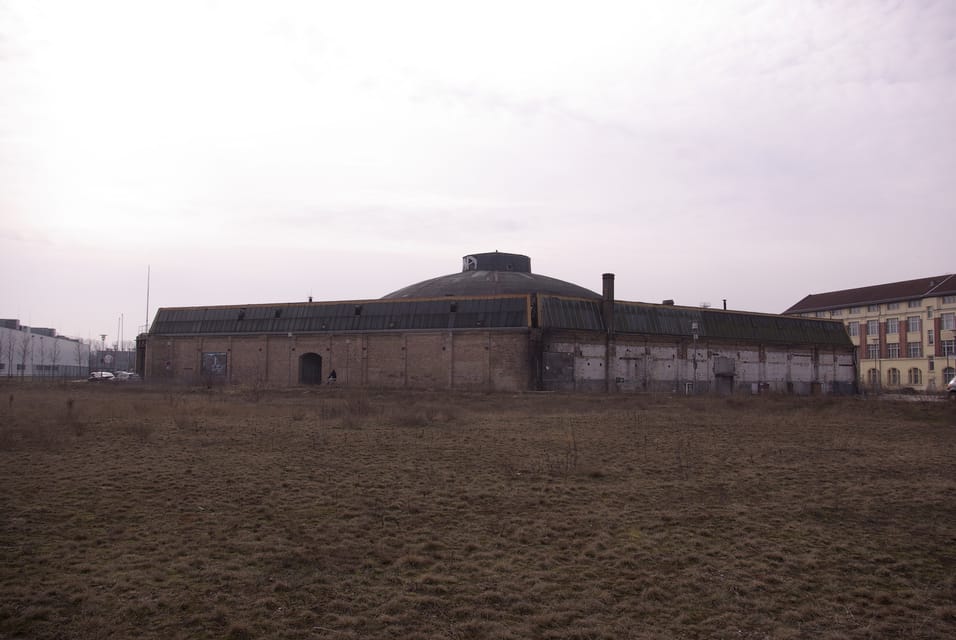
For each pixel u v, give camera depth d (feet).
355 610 26.25
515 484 48.26
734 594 28.66
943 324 276.82
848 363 223.71
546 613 26.32
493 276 210.59
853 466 57.21
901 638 24.84
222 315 205.05
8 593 26.63
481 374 171.01
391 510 40.70
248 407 106.01
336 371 186.70
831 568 31.96
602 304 180.86
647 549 34.19
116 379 214.48
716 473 53.42
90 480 46.98
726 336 198.08
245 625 24.21
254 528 36.50
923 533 37.63
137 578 28.60
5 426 73.87
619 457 60.59
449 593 28.19
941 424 96.63
